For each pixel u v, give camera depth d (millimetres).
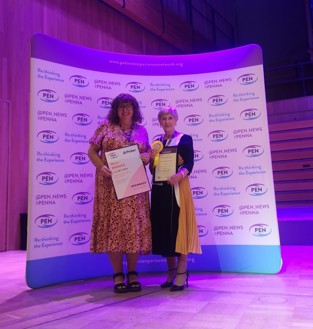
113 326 1675
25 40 5371
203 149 3004
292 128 7164
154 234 2410
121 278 2365
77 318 1823
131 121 2551
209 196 2959
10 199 5039
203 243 2939
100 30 6586
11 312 1962
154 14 7551
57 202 2670
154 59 3115
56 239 2648
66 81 2783
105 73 2982
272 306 1896
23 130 5285
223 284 2457
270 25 9703
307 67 8680
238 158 2920
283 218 4344
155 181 2451
